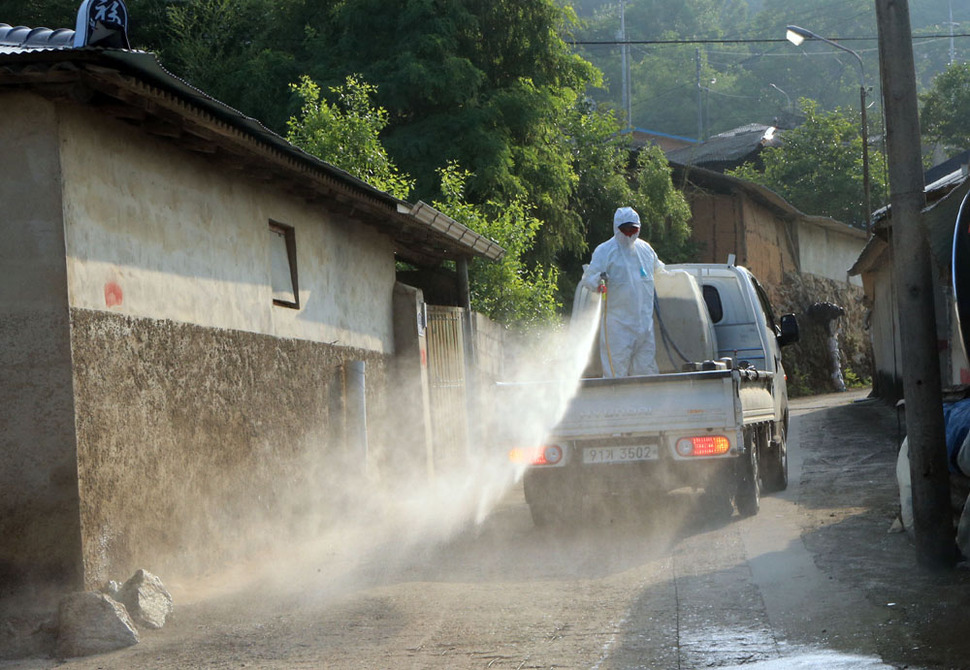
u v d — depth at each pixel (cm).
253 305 1144
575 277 3344
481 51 2948
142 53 713
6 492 798
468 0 2872
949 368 1900
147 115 877
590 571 930
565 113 3309
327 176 1202
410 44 2727
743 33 9600
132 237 899
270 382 1172
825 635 664
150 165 937
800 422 2480
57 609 764
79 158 826
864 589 777
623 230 1252
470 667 638
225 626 787
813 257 4872
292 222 1270
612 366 1247
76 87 774
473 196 2706
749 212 4125
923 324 839
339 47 2817
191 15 3284
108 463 838
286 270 1261
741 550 976
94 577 806
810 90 8688
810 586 801
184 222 996
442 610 799
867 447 1839
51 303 797
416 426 1638
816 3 9062
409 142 2623
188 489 969
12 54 728
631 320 1248
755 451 1231
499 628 734
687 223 4116
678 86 8856
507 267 2242
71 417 795
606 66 9038
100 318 839
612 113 3588
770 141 6209
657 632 700
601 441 1141
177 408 957
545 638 700
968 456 884
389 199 1358
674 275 1339
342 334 1426
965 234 749
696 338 1330
